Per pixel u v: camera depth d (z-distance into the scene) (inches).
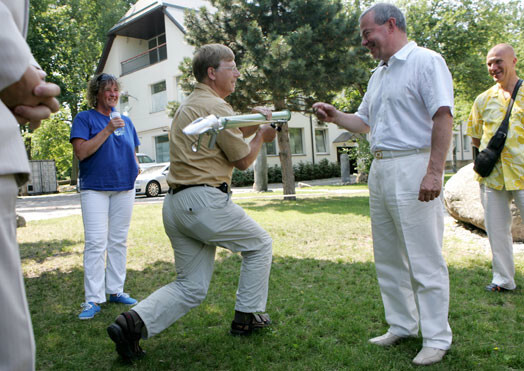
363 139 685.3
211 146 91.7
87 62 1132.5
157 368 101.3
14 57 44.4
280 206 420.2
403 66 100.8
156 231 295.3
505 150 145.5
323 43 415.8
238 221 108.0
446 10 770.2
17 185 46.0
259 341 114.0
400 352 105.8
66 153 1074.7
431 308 102.0
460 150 1470.2
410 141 100.7
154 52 967.0
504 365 98.6
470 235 248.5
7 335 43.1
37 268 207.3
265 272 115.5
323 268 187.5
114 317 137.2
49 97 48.7
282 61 374.0
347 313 132.2
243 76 388.2
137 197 684.7
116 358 107.7
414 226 101.2
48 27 964.6
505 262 148.7
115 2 1224.2
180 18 892.6
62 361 107.1
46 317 137.8
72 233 306.2
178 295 106.3
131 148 149.1
